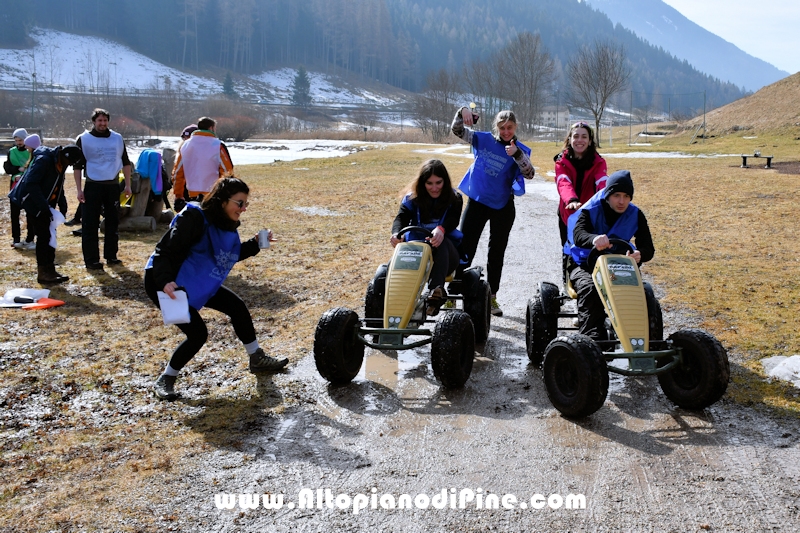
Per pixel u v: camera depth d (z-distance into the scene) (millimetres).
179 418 5340
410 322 6137
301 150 59031
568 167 7117
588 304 5820
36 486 4336
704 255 10547
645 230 6070
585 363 4957
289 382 6020
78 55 168375
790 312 7547
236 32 195000
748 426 5039
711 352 5074
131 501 4152
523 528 3852
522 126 92312
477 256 11055
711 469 4434
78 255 11078
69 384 6000
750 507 4004
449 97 110438
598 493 4184
